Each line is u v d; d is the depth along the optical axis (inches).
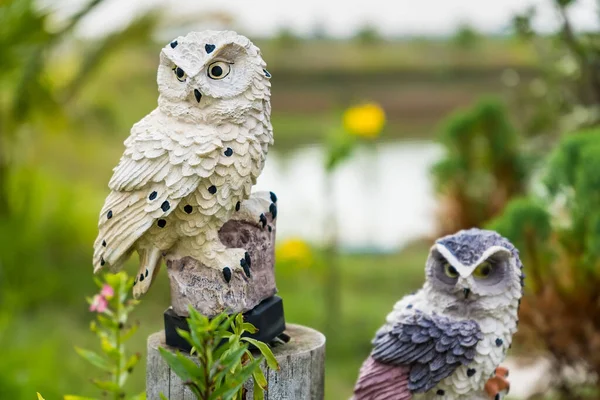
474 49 676.7
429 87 658.2
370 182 430.6
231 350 88.6
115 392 112.2
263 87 104.7
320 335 117.8
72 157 355.3
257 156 104.7
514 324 106.7
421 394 106.0
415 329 104.4
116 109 345.7
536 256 151.7
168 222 103.7
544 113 218.4
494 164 200.4
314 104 639.1
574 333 153.5
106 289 113.0
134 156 101.2
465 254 104.7
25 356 211.6
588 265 150.0
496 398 109.0
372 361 108.2
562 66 213.3
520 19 203.9
